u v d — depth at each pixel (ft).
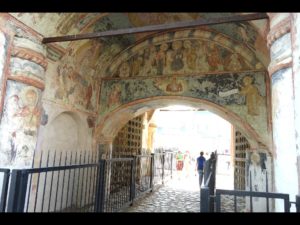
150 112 59.62
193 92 32.91
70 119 30.99
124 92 35.58
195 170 70.95
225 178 66.33
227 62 32.32
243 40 30.40
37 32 22.07
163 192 40.63
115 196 33.53
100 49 33.04
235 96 31.27
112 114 35.35
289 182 12.78
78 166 18.15
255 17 16.06
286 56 13.62
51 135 27.40
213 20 17.03
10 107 19.69
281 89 13.84
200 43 33.88
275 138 14.26
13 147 19.72
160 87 34.27
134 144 49.21
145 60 35.70
